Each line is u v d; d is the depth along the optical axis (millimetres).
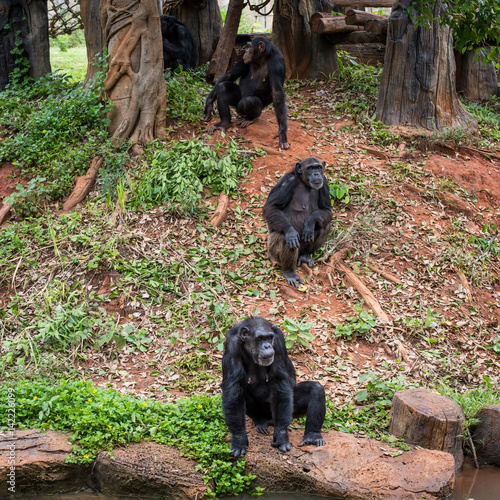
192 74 15516
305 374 7414
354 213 10656
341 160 11742
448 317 8930
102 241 9438
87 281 8914
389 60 13203
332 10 16688
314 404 5926
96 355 7734
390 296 9125
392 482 5543
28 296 8711
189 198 10031
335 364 7695
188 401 6457
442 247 10234
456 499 5773
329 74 15539
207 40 17469
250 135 12008
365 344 8148
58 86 13508
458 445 6316
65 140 11672
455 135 13000
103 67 11812
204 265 9180
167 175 10633
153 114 11703
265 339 5543
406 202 11070
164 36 15703
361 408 6805
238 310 8383
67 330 7961
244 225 10133
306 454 5738
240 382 5645
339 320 8453
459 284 9648
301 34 15445
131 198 10344
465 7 11484
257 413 6148
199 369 7500
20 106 12906
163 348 7828
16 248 9508
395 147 12531
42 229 9867
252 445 5832
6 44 14086
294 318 8375
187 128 12250
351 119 13344
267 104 12305
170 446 5867
